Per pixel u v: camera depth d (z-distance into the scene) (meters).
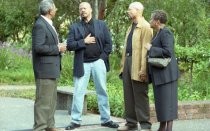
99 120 10.46
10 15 23.84
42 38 8.54
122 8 20.83
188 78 13.99
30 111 11.76
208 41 16.92
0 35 28.31
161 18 8.70
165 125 8.89
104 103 9.71
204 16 21.72
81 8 9.43
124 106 9.88
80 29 9.38
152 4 19.94
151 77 8.88
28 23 24.19
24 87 18.38
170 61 8.65
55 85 8.85
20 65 23.31
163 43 8.59
